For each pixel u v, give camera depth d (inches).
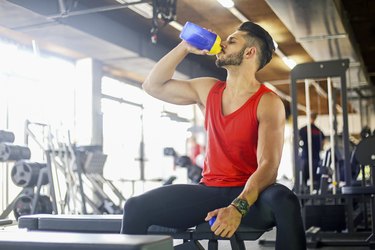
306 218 201.5
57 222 97.7
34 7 205.6
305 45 266.1
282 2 196.5
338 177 213.5
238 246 55.9
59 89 301.7
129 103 371.6
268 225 53.2
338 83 346.0
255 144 57.6
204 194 56.4
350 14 311.9
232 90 59.7
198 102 65.2
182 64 337.7
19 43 268.5
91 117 309.4
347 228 202.4
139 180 332.5
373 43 381.4
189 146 423.8
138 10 223.6
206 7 255.9
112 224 93.4
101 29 255.0
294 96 197.5
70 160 222.1
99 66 317.1
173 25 276.1
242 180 57.1
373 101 436.5
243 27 60.8
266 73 402.6
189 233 58.1
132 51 284.5
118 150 356.5
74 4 214.7
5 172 249.3
